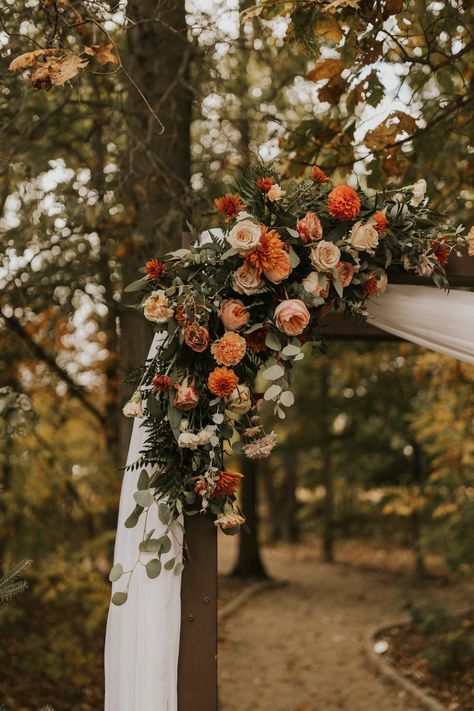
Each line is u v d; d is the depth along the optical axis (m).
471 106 4.36
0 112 4.62
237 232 2.65
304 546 21.59
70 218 4.68
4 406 3.86
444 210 5.00
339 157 4.42
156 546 2.69
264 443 2.75
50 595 6.44
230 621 11.02
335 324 4.17
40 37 4.46
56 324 6.87
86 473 7.49
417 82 4.75
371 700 7.14
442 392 8.41
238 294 2.84
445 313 3.14
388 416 15.27
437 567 16.61
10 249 4.88
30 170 4.64
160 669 2.74
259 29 4.91
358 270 2.96
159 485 2.76
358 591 13.88
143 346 4.76
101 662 5.90
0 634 6.78
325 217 2.90
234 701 7.19
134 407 2.73
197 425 2.79
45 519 7.77
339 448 16.25
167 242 4.42
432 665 7.61
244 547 14.69
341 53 3.38
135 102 4.78
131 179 4.74
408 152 4.58
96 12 3.94
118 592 2.66
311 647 9.43
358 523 20.72
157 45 4.71
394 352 10.96
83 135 5.46
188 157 4.91
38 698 5.98
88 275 5.57
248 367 2.88
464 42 4.22
